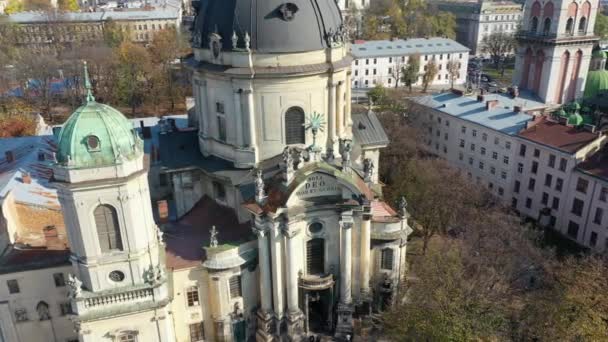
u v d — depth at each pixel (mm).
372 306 66812
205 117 64812
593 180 84875
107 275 50812
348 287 61406
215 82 61500
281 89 59469
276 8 58125
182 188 67312
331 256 60750
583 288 56250
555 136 93938
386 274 65625
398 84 191750
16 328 59312
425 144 125500
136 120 116000
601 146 89875
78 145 46344
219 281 57781
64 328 61094
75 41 197500
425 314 52875
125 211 49062
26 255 58938
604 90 128750
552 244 89312
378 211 65938
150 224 52594
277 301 59531
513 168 101625
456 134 115438
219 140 64750
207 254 56781
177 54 183750
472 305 53750
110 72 159625
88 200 47750
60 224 66312
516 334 55312
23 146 89375
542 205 96562
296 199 56125
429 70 181375
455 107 118250
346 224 58094
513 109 109500
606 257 71812
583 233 88312
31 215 65688
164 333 53906
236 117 60594
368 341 63062
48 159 81125
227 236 60969
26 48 188625
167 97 167000
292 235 56531
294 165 55844
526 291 66500
